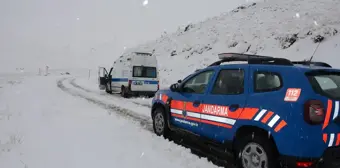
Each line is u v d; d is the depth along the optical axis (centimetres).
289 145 340
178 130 572
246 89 417
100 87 1806
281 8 2881
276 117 355
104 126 707
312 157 330
